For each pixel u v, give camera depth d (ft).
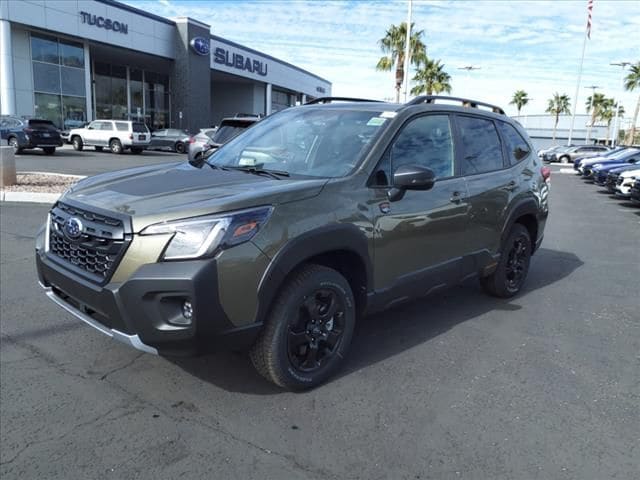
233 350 9.97
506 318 16.20
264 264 9.71
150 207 9.74
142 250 9.29
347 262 12.00
